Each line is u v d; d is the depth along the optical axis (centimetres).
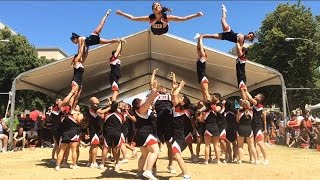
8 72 2938
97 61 1625
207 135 988
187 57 1716
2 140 1472
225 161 1041
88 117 966
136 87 2642
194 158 1062
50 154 1329
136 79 2361
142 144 699
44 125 1673
